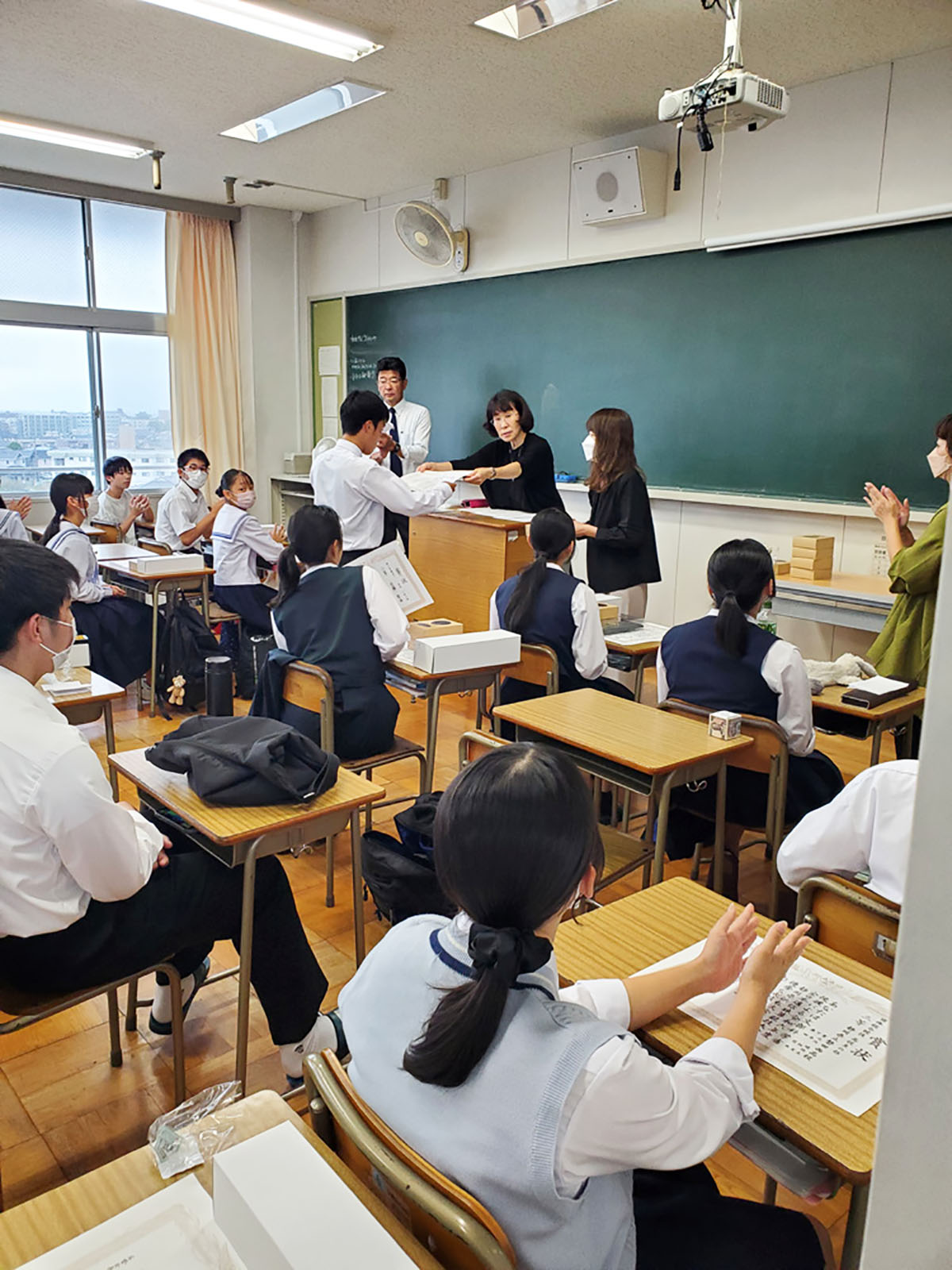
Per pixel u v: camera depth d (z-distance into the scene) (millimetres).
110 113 4867
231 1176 774
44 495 6922
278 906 1769
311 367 7781
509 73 4168
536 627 2881
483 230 6000
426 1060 810
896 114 3957
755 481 4703
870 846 1412
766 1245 1036
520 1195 791
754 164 4484
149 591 4496
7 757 1375
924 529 4055
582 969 1236
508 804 847
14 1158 1702
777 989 1190
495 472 4480
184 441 7402
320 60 4047
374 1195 863
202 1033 2070
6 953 1514
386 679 2852
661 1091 836
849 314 4207
